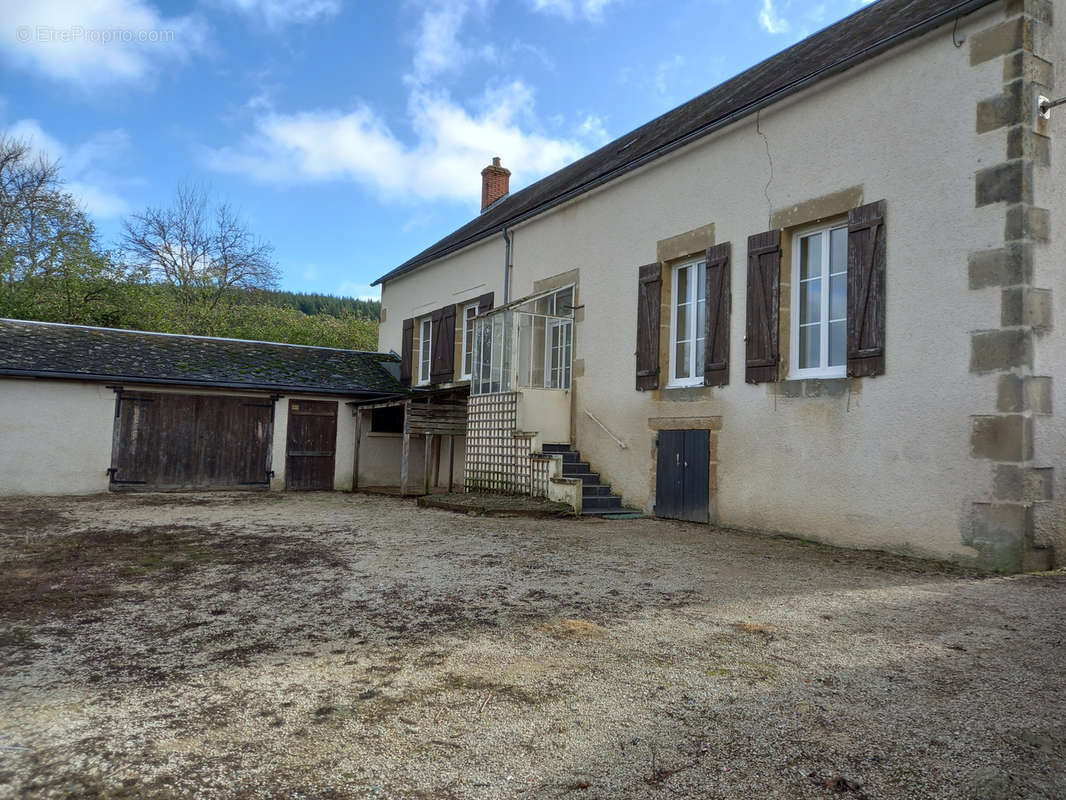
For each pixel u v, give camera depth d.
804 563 6.24
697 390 9.19
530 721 2.77
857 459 7.16
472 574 5.59
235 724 2.73
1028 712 2.87
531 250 12.91
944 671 3.34
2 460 12.39
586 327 11.41
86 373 12.84
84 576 5.47
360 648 3.67
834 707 2.91
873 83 7.26
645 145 11.83
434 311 16.16
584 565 6.02
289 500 12.20
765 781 2.32
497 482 11.64
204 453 14.10
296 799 2.19
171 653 3.58
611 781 2.32
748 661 3.48
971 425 6.20
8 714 2.80
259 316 29.02
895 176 6.99
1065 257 6.18
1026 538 5.80
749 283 8.52
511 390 11.46
